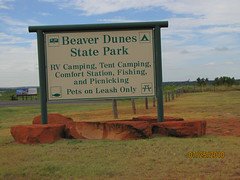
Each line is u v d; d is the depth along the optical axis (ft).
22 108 116.57
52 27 39.91
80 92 40.52
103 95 40.70
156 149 32.19
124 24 40.16
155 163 27.71
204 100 117.29
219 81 253.85
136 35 40.70
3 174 25.90
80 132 38.50
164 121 40.98
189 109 79.15
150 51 40.75
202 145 33.55
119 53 40.70
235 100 112.57
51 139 37.06
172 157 29.32
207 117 59.00
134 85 40.78
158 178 24.13
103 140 37.42
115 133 37.81
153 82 40.81
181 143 34.55
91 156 30.42
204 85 257.96
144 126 37.60
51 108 114.52
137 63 40.70
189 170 25.77
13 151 33.32
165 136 38.73
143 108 94.99
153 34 40.73
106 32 40.57
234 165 26.84
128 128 37.55
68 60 40.47
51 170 26.43
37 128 36.68
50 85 40.47
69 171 25.99
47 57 40.40
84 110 99.25
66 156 30.60
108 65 40.68
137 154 30.68
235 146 33.17
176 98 138.62
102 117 69.36
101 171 25.81
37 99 222.28
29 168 27.07
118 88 40.70
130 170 26.02
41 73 40.22
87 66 40.60
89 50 40.57
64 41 40.45
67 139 38.42
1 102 179.52
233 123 48.16
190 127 38.01
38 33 39.99
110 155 30.58
